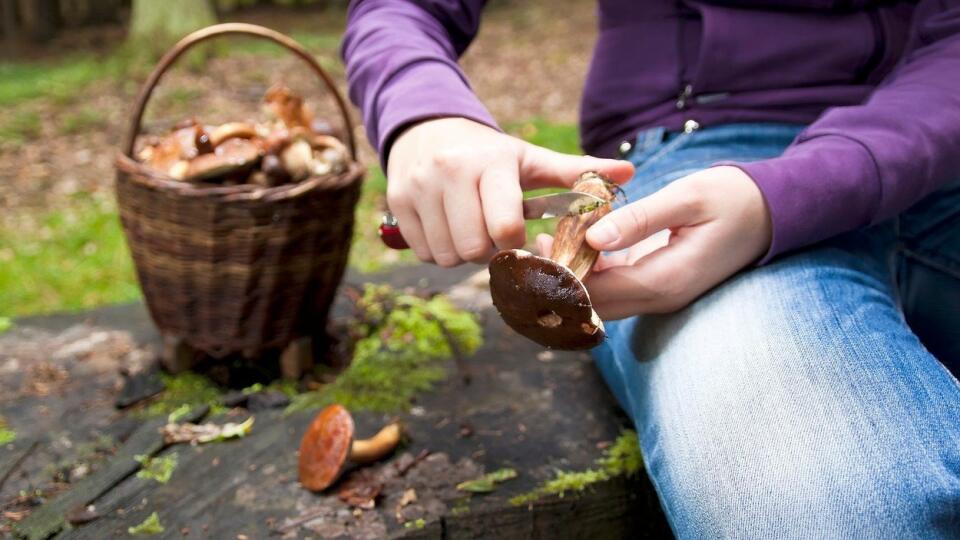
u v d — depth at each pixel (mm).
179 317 1147
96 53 4887
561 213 740
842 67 920
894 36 920
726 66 918
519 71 4613
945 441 675
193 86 3967
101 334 1286
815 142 776
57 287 1985
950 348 909
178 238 1089
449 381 1140
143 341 1266
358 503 934
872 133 770
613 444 1016
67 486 984
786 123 923
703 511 727
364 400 1099
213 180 1095
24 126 3320
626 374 875
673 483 758
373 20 907
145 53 4160
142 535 906
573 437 1027
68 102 3676
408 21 901
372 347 1224
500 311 707
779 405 711
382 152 824
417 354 1201
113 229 2342
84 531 914
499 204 711
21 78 4059
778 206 733
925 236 896
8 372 1188
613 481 965
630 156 976
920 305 915
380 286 1401
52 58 4820
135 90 3873
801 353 723
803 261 785
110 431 1066
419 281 1445
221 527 913
